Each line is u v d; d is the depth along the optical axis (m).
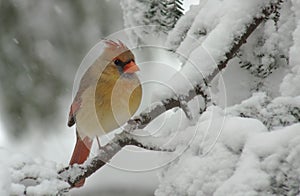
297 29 4.80
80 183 5.86
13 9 12.01
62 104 11.87
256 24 5.77
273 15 5.79
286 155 3.87
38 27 12.03
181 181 4.37
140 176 7.44
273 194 3.79
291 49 4.77
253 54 5.97
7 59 11.68
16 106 11.59
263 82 5.93
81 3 12.17
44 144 11.55
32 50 11.91
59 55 11.99
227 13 5.88
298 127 3.97
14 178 4.60
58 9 12.20
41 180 4.71
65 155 11.37
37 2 12.16
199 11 6.63
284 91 4.74
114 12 12.18
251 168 3.90
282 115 4.52
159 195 4.54
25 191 4.53
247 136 4.16
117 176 7.47
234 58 6.11
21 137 11.55
